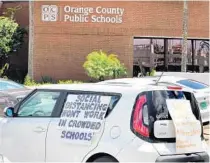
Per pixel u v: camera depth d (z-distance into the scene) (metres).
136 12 27.09
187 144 6.23
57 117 6.59
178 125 6.15
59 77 26.84
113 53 26.97
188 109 6.43
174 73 21.73
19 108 7.16
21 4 28.56
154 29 27.27
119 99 6.15
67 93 6.65
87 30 26.86
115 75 24.67
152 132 5.95
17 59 28.31
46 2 26.67
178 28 27.52
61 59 26.86
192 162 6.21
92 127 6.20
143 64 27.42
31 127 6.79
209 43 28.25
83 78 26.72
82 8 26.80
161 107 6.13
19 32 27.33
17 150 6.92
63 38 26.83
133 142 5.87
